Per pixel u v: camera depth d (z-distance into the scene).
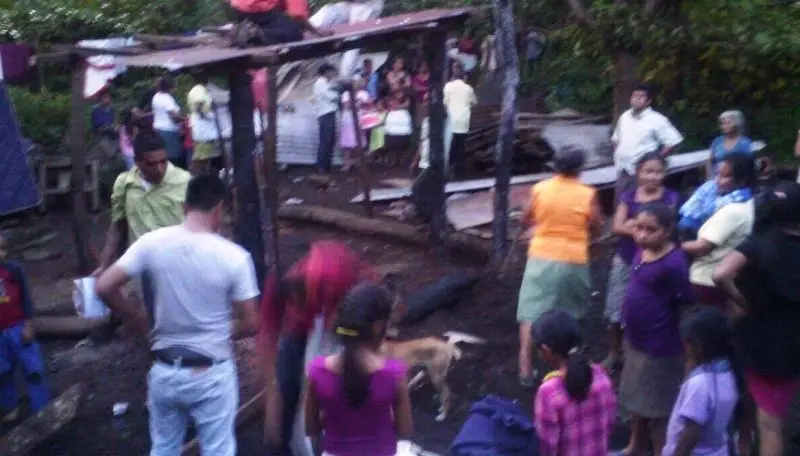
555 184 6.65
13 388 6.63
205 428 4.77
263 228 10.07
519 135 14.11
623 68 12.50
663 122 9.30
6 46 12.08
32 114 15.86
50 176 14.22
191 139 14.48
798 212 4.95
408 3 17.78
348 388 3.94
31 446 6.21
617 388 6.71
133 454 6.39
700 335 4.60
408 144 16.83
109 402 7.14
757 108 13.21
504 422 4.84
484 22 17.52
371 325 3.97
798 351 5.04
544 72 17.31
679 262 5.36
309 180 15.31
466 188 12.07
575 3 12.51
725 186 6.22
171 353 4.67
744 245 5.02
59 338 8.41
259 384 7.18
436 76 9.92
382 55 18.30
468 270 9.53
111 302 4.69
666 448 4.74
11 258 11.56
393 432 4.09
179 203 6.50
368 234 11.08
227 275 4.66
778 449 5.17
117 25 17.84
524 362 6.80
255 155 8.22
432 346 6.52
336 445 4.04
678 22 12.59
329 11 11.74
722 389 4.60
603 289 8.89
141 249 4.63
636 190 6.69
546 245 6.63
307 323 4.85
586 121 14.83
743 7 12.58
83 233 9.93
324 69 15.50
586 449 4.61
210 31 9.25
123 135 13.90
